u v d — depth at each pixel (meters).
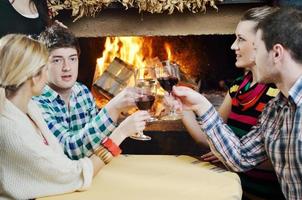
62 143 1.42
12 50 1.19
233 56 2.83
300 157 1.21
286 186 1.32
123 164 1.40
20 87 1.22
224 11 2.34
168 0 2.21
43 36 1.55
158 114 2.16
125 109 1.40
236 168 1.43
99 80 2.66
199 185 1.20
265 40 1.25
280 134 1.30
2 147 1.13
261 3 2.28
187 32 2.40
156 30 2.42
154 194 1.13
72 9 2.33
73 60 1.56
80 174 1.18
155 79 1.54
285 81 1.25
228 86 2.84
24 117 1.18
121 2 2.27
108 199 1.11
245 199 1.63
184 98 1.43
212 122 1.42
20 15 1.80
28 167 1.13
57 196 1.15
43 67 1.23
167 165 1.39
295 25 1.20
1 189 1.16
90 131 1.39
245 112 1.63
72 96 1.66
